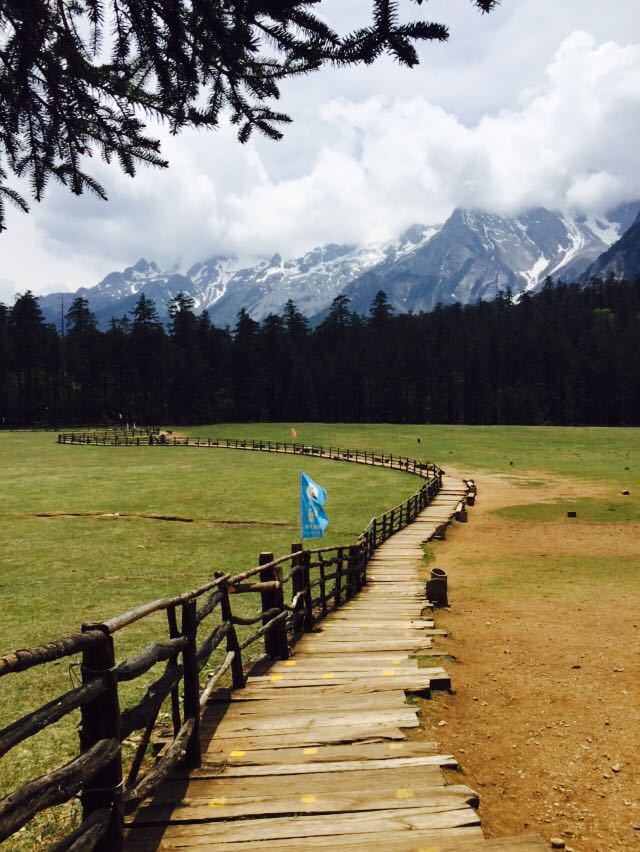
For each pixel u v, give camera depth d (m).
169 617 4.08
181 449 62.44
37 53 3.03
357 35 2.75
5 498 30.66
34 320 98.38
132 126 3.49
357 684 6.17
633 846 3.78
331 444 67.75
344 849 3.27
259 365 110.31
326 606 10.76
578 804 4.28
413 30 2.66
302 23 2.79
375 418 111.19
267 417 109.75
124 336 105.50
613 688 6.72
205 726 5.03
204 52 3.20
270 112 3.69
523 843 3.36
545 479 38.44
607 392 102.62
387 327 120.50
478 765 4.84
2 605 12.27
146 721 3.42
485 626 9.77
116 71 3.24
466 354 113.00
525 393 105.25
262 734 4.86
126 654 8.81
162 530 22.41
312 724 5.07
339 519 25.25
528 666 7.60
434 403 108.69
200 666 4.47
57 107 3.37
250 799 3.80
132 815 3.61
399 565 16.34
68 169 3.71
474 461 50.22
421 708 5.76
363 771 4.20
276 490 33.62
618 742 5.32
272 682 6.24
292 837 3.38
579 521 23.75
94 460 51.56
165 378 104.12
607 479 37.31
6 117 3.39
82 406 103.06
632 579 13.59
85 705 2.92
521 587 13.02
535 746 5.23
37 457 54.06
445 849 3.28
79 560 17.16
